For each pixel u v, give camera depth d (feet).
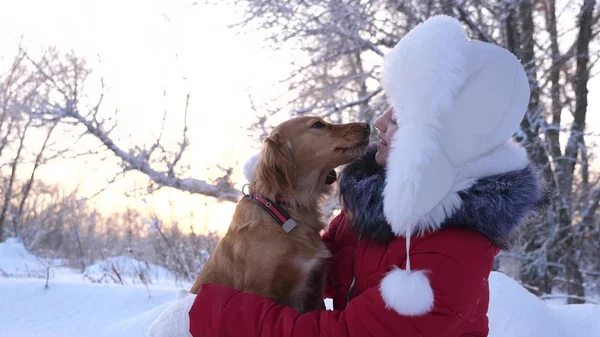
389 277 5.72
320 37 25.93
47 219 54.65
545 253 26.76
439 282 5.76
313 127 8.80
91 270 27.37
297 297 8.40
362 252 6.79
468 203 5.91
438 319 5.70
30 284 16.74
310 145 8.70
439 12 25.46
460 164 5.94
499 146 6.22
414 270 5.80
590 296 33.47
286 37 25.45
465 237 5.98
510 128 6.07
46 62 29.14
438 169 5.70
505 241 6.10
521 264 28.50
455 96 5.74
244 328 6.16
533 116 27.12
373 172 7.09
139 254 30.30
